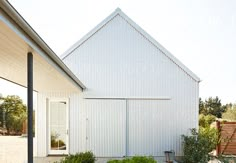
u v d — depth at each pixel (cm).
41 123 987
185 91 1012
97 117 998
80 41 1009
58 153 990
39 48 386
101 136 995
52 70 540
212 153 1110
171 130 1002
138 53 1016
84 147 989
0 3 240
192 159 877
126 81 1009
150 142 998
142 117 1003
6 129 1898
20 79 764
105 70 1009
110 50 1014
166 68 1016
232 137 1098
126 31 1020
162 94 1009
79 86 913
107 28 1019
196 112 1008
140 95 1006
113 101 1003
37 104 989
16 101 2147
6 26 276
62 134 995
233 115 2067
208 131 976
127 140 997
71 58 1007
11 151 1106
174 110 1006
